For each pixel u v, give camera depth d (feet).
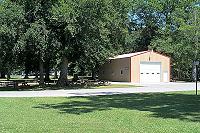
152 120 46.62
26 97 86.12
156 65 187.93
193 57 147.02
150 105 67.72
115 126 41.27
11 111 57.26
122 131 37.70
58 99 80.89
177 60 202.39
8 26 115.34
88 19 123.34
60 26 123.95
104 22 130.41
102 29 128.77
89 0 120.26
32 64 151.12
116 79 198.39
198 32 142.20
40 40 116.47
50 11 118.73
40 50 119.75
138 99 81.66
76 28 121.08
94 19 124.98
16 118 48.42
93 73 203.72
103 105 67.97
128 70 185.06
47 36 119.14
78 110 59.21
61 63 140.77
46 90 118.21
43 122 44.45
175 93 102.27
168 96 90.68
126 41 229.04
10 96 89.71
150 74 186.60
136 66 183.73
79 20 121.70
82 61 148.46
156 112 55.98
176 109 60.49
